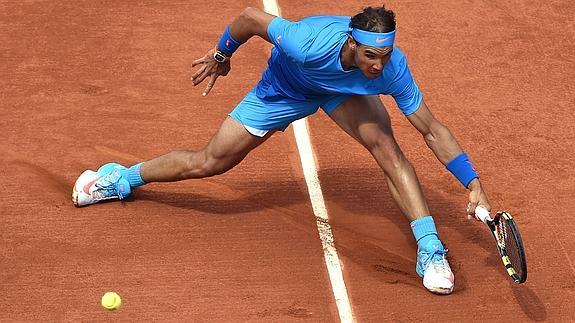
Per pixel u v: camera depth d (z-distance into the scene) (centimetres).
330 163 2734
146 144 2777
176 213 2525
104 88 3008
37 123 2845
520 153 2783
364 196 2612
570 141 2834
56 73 3070
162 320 2205
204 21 3356
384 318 2234
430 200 2608
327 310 2250
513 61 3203
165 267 2350
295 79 2233
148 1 3459
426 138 2256
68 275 2319
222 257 2386
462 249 2448
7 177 2630
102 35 3262
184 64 3128
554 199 2608
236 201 2577
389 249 2436
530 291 2317
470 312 2258
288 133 2844
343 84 2177
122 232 2453
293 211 2548
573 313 2259
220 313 2230
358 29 2027
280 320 2217
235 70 3106
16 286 2284
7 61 3120
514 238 2091
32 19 3341
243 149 2350
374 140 2300
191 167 2411
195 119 2886
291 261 2384
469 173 2227
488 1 3516
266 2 3488
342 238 2464
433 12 3441
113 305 2173
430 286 2284
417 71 3134
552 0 3541
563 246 2450
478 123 2905
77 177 2641
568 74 3145
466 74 3130
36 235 2434
